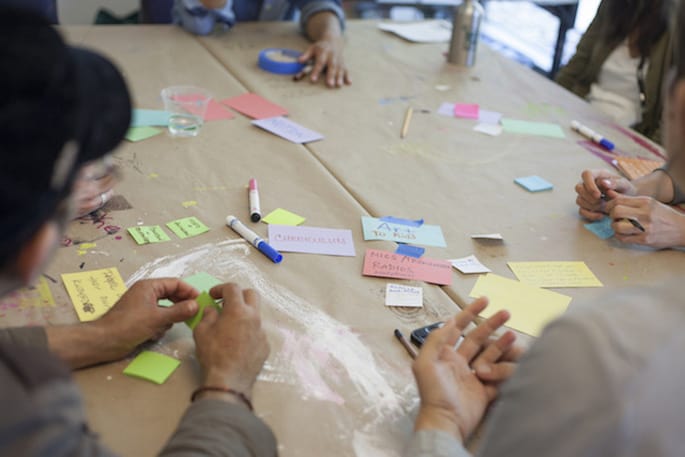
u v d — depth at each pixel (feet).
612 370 1.82
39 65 1.77
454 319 3.22
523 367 2.03
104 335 3.11
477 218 4.67
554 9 11.45
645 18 6.79
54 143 1.79
